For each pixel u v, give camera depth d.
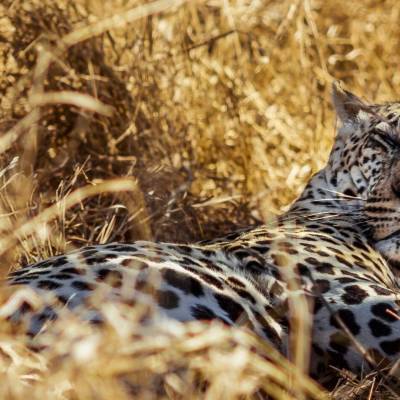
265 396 7.08
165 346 6.48
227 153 12.98
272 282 7.95
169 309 7.27
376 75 15.16
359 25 15.46
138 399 6.46
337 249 8.77
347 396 7.36
